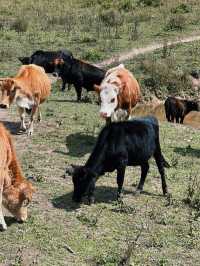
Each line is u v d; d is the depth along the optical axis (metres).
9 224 10.44
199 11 37.62
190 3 39.81
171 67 26.88
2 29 32.75
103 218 11.04
